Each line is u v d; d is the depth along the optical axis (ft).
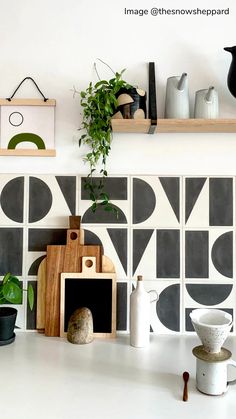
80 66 4.42
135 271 4.40
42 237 4.42
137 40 4.42
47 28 4.42
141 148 4.42
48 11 4.42
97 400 2.95
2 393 3.03
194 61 4.41
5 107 4.41
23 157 4.43
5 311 4.16
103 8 4.42
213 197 4.41
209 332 3.05
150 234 4.41
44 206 4.42
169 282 4.39
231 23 4.40
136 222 4.41
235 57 4.10
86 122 4.40
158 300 4.39
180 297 4.39
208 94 3.99
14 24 4.42
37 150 4.35
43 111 4.42
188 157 4.41
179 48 4.41
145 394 3.05
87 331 4.08
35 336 4.26
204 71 4.40
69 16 4.41
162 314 4.37
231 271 4.39
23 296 4.39
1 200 4.42
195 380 3.31
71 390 3.09
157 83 4.41
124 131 4.32
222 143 4.42
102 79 4.43
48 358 3.68
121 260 4.40
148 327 4.04
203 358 3.06
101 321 4.28
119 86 4.05
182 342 4.15
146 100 4.31
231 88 4.11
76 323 4.07
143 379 3.29
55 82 4.41
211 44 4.40
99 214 4.42
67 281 4.32
